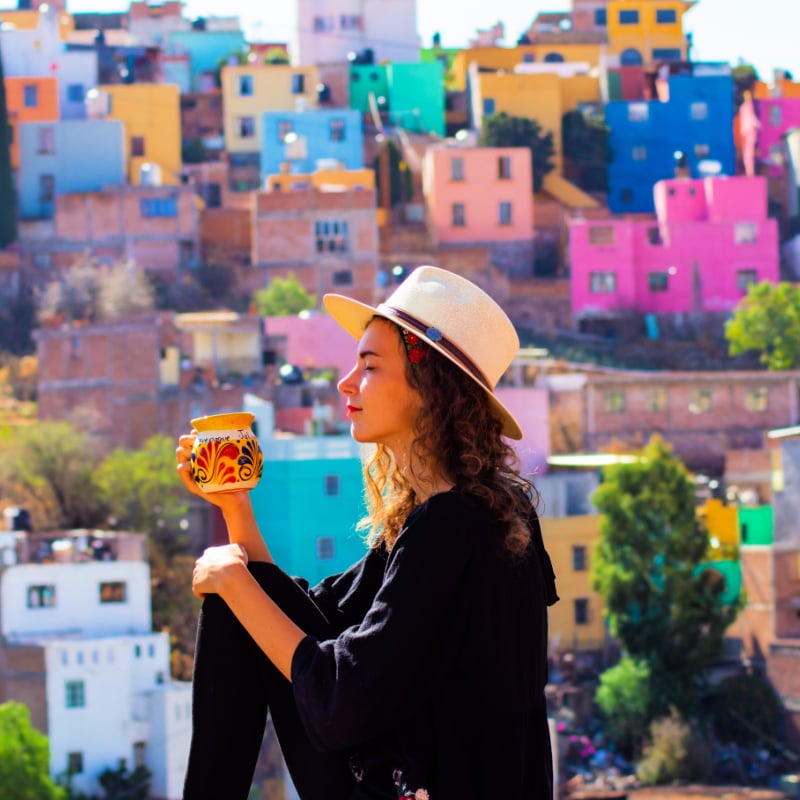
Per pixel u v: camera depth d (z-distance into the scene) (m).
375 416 4.10
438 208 92.81
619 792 46.56
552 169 100.94
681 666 51.75
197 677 3.93
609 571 52.53
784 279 94.75
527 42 117.81
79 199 88.06
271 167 100.62
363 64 111.12
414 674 3.77
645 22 117.81
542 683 3.98
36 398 74.75
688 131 105.00
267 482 55.53
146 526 54.72
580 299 89.25
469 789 3.80
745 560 55.44
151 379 65.81
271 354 70.56
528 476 4.17
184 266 87.44
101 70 111.62
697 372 76.62
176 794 44.38
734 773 50.53
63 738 43.72
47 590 46.03
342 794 3.92
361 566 4.34
